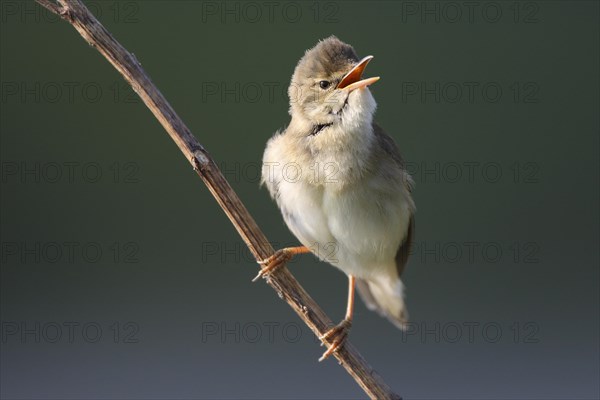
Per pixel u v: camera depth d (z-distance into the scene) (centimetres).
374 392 639
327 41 767
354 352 650
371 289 884
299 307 651
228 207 607
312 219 756
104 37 554
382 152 757
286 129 788
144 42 1227
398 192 764
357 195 741
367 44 1234
